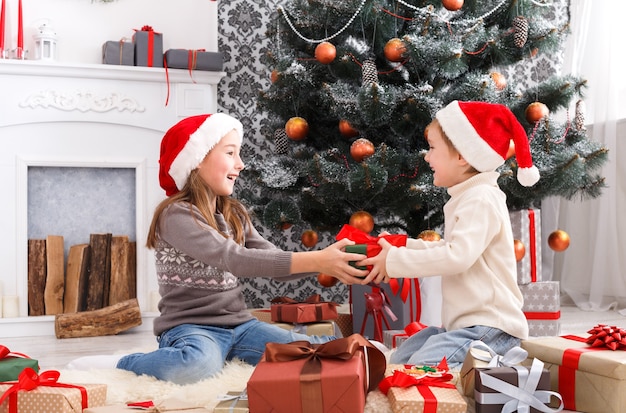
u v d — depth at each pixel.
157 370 1.77
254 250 1.83
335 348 1.44
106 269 3.39
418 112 2.74
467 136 1.82
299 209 3.10
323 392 1.35
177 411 1.41
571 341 1.72
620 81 3.82
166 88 3.48
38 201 3.36
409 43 2.70
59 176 3.39
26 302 3.26
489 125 1.82
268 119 3.87
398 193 2.86
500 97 2.93
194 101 3.52
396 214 3.08
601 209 3.68
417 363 1.71
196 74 3.50
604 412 1.52
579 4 4.01
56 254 3.33
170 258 1.94
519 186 2.85
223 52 3.83
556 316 2.71
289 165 3.14
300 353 1.47
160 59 3.46
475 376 1.46
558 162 2.79
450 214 1.86
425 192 2.69
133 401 1.61
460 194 1.85
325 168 2.80
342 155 2.99
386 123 2.90
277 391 1.36
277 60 3.26
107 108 3.39
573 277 3.90
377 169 2.64
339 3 2.95
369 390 1.58
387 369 1.66
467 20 2.91
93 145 3.39
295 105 3.18
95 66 3.33
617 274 3.67
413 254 1.74
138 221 3.42
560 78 3.10
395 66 3.09
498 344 1.73
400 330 2.47
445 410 1.38
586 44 3.88
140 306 3.39
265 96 3.21
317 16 3.03
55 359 2.50
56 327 3.07
